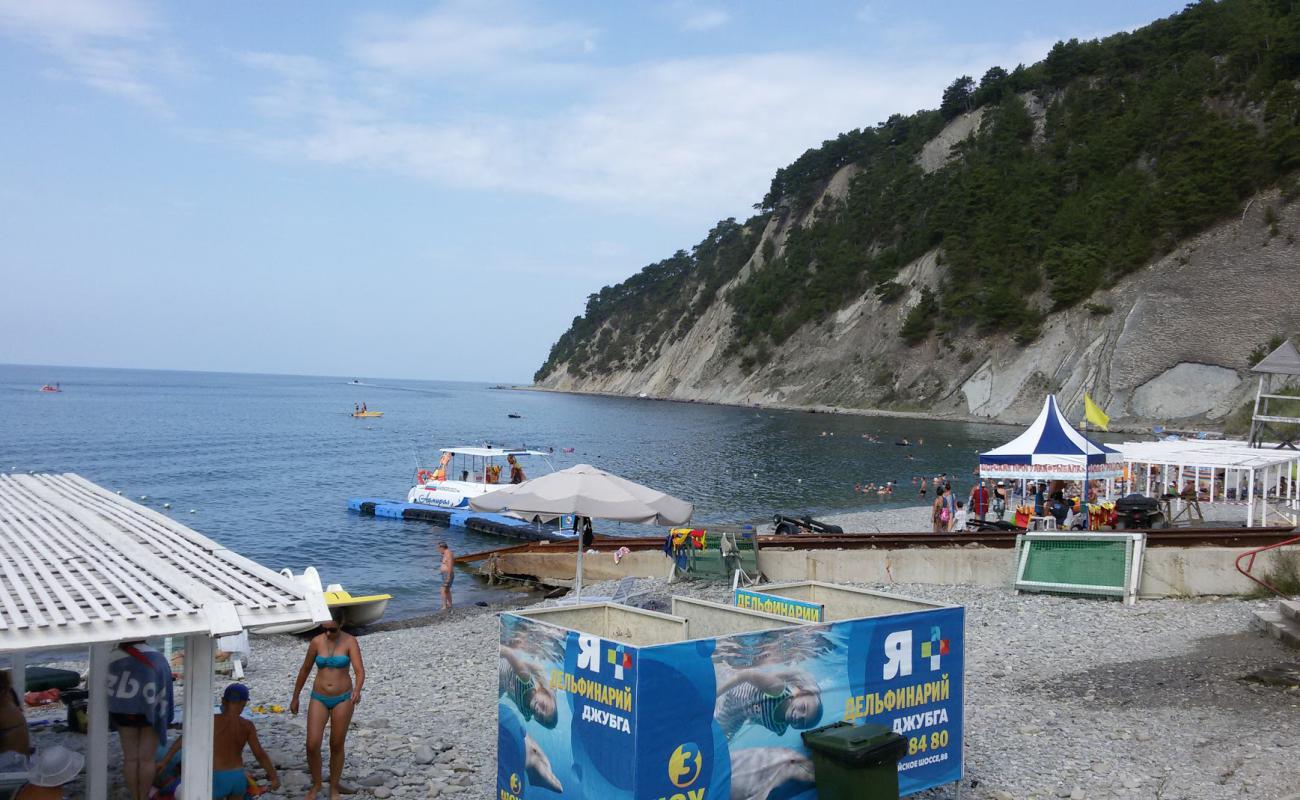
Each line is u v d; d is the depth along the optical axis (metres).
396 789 8.17
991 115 150.12
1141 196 108.25
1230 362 87.00
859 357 134.88
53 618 5.21
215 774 7.22
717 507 42.75
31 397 158.25
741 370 162.75
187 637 6.21
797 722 6.51
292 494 48.09
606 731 5.94
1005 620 15.27
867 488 48.41
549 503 14.21
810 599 9.04
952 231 129.75
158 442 78.75
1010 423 101.06
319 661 7.79
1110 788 8.01
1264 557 16.09
